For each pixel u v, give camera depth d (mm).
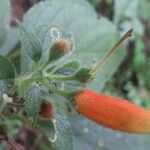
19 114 108
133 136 153
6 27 144
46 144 166
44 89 96
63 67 92
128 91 243
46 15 137
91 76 86
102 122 84
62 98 110
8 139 107
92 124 149
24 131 161
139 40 252
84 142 147
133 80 256
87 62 143
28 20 132
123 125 83
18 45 137
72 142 91
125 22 223
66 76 88
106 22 150
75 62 93
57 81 91
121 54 150
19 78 93
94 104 84
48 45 95
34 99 88
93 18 148
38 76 90
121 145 151
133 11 227
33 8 135
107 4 228
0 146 138
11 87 93
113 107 83
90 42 145
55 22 141
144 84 256
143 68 256
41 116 90
